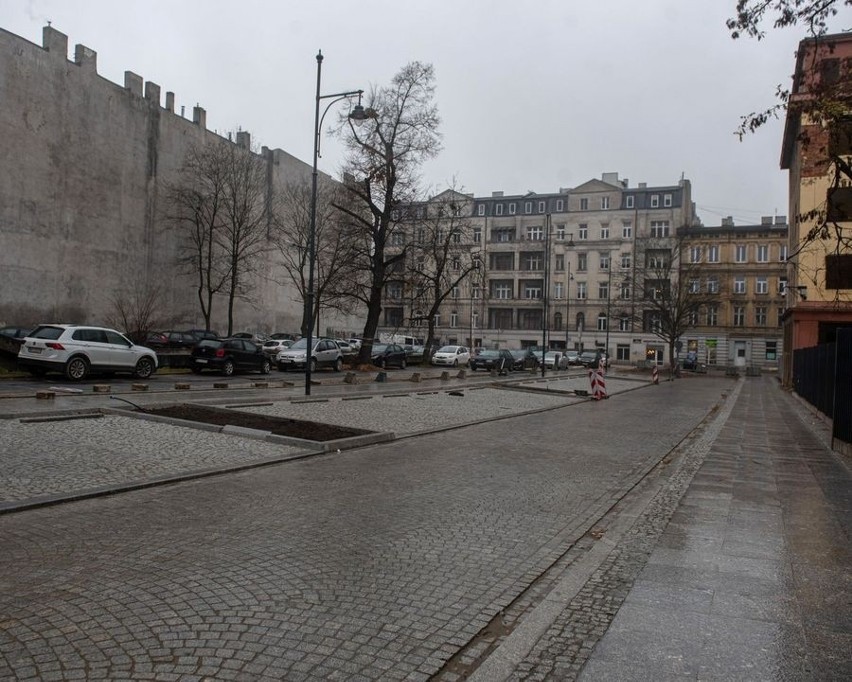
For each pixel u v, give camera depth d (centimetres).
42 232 3853
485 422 1611
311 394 2073
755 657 372
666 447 1310
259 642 379
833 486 909
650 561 559
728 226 7362
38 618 402
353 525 643
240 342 2969
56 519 630
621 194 7738
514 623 429
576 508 758
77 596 438
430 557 553
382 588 476
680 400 2723
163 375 2636
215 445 1059
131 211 4469
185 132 4944
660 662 366
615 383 3894
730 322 7081
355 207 3891
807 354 2372
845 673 353
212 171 4762
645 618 430
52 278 3916
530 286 7944
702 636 402
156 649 364
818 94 920
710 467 1076
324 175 6562
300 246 4900
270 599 445
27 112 3750
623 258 7538
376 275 3675
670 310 5556
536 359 5022
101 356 2158
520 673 354
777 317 6925
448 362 4694
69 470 827
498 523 676
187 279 5003
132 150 4472
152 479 796
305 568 511
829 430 1661
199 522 634
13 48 3666
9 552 529
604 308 7600
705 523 695
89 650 361
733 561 560
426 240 4859
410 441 1255
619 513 750
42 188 3850
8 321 3666
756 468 1066
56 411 1258
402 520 669
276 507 703
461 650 384
